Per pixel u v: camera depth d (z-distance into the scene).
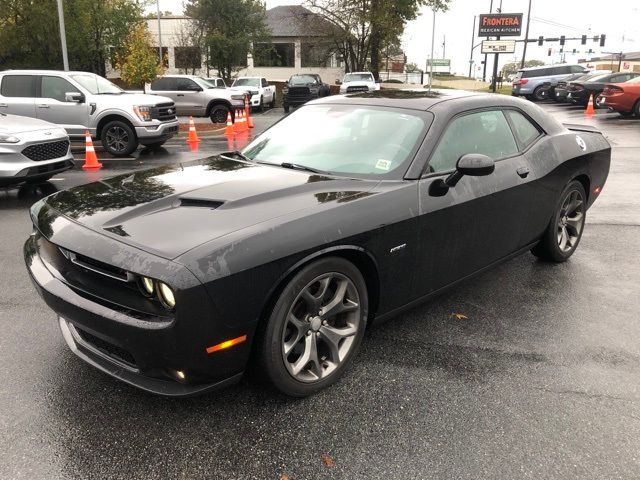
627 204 7.15
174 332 2.22
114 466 2.30
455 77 69.62
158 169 3.56
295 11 38.56
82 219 2.66
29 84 11.47
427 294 3.39
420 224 3.09
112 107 11.37
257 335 2.53
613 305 3.99
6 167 7.18
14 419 2.59
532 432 2.55
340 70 43.06
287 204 2.71
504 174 3.73
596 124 17.12
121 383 2.90
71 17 28.61
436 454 2.39
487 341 3.42
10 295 4.06
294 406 2.73
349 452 2.40
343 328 2.94
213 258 2.26
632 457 2.39
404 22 36.94
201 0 36.16
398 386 2.91
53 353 3.20
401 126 3.45
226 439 2.48
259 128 17.78
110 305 2.41
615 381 2.98
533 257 5.04
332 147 3.51
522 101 4.34
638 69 63.06
